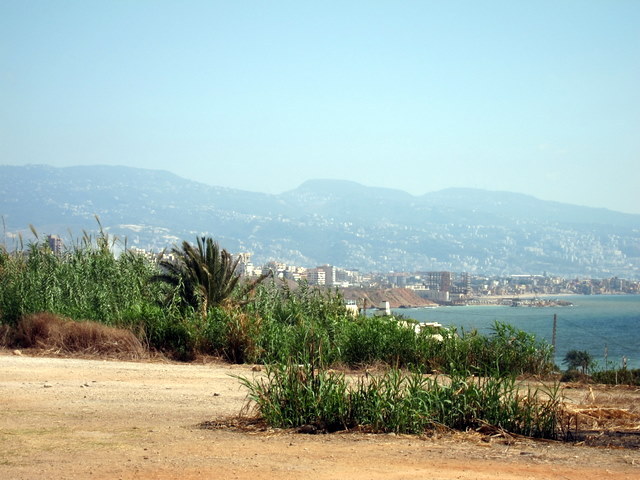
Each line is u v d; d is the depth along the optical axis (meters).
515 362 15.81
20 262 21.64
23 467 6.64
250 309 19.91
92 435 8.27
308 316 19.81
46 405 10.59
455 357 15.82
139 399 11.26
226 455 7.16
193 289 21.06
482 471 6.44
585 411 9.84
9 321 19.22
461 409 8.83
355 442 7.90
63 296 20.53
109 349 17.48
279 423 8.85
